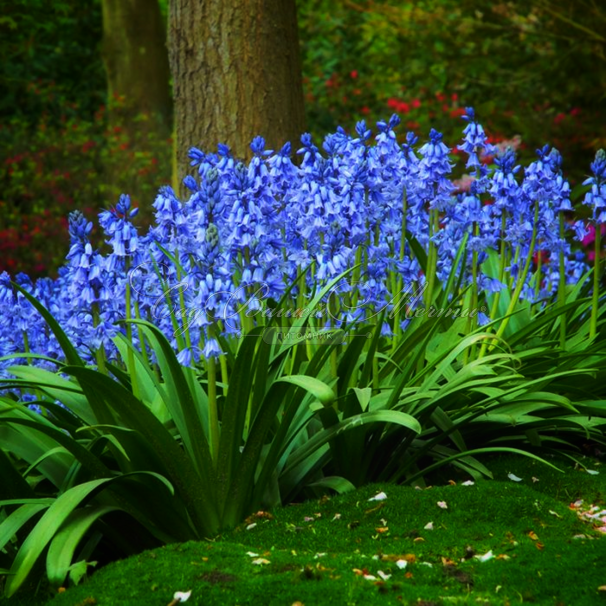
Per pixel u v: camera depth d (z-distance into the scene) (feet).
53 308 16.80
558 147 37.60
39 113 51.75
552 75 38.24
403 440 15.12
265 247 13.33
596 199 17.01
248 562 11.41
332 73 49.70
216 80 24.31
